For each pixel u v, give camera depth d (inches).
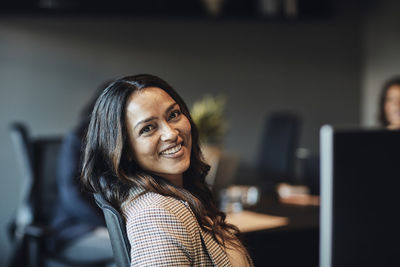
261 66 166.1
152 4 152.9
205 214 44.0
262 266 81.7
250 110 165.0
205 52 158.4
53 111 142.3
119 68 148.8
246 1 164.4
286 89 170.1
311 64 173.8
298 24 170.9
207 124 100.9
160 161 42.2
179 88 155.7
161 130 42.0
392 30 169.2
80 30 144.0
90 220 88.6
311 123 174.7
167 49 153.7
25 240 88.7
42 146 101.9
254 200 104.4
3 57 136.8
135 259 37.4
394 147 34.2
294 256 85.8
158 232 37.6
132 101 41.6
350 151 33.0
